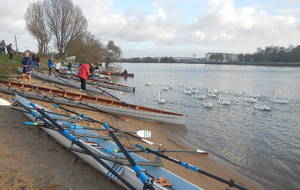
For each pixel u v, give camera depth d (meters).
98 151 5.50
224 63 196.00
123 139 8.33
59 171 5.23
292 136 11.39
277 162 8.38
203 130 11.93
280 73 75.19
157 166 5.48
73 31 54.53
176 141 9.75
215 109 17.31
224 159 8.40
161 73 70.38
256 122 13.89
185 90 26.41
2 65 20.95
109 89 23.38
